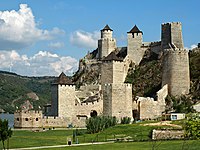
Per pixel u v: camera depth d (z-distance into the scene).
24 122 127.06
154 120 118.62
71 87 136.38
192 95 139.25
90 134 97.00
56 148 70.50
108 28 183.12
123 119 115.94
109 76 160.12
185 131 71.31
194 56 162.75
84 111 136.88
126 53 180.38
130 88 133.88
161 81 153.00
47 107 149.62
